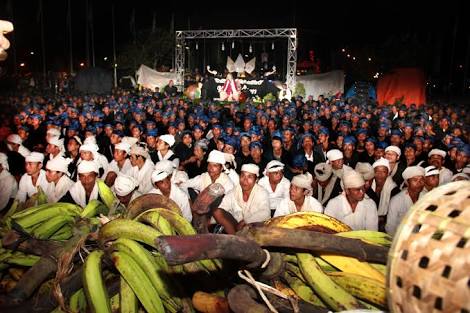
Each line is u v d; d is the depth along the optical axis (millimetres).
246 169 5016
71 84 27984
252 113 15719
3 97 20406
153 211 2633
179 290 2318
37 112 15242
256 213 5051
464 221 1152
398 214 5191
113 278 2578
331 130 13219
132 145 7250
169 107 16469
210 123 13336
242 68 27750
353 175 4742
